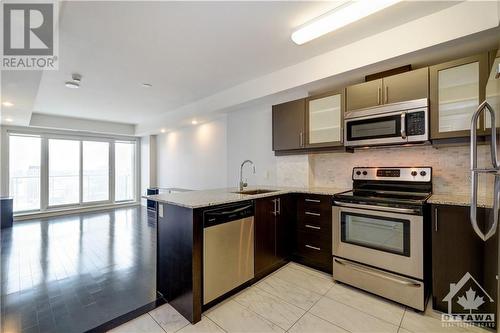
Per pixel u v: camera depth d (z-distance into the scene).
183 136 6.02
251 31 2.17
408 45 2.09
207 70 3.05
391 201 2.06
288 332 1.73
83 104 4.64
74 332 1.74
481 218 1.76
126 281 2.53
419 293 1.92
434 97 2.12
